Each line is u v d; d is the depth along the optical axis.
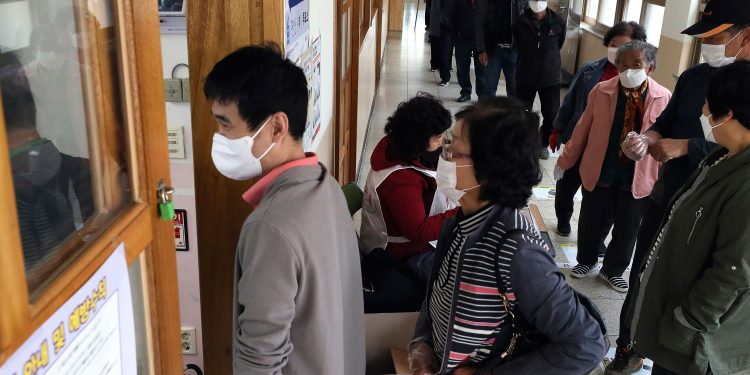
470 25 7.05
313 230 1.23
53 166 0.76
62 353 0.70
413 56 10.41
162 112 1.05
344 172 4.16
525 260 1.32
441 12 7.95
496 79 6.54
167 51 2.01
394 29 12.66
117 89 0.92
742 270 1.60
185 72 2.03
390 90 7.99
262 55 1.25
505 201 1.37
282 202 1.22
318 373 1.29
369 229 2.32
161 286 1.07
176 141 2.08
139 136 0.96
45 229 0.73
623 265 3.37
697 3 4.85
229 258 1.89
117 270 0.86
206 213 1.85
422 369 1.62
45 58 0.75
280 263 1.18
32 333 0.64
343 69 3.67
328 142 3.11
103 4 0.88
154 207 1.02
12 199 0.61
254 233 1.20
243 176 1.36
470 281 1.39
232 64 1.24
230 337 1.97
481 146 1.34
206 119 1.76
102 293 0.81
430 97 2.21
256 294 1.19
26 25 0.72
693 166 2.40
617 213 3.29
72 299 0.72
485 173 1.35
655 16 6.00
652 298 1.89
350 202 2.52
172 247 1.13
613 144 3.18
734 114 1.64
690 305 1.71
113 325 0.84
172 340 1.15
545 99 5.38
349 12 4.02
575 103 3.94
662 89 3.10
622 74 3.04
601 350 1.38
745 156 1.65
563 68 8.42
